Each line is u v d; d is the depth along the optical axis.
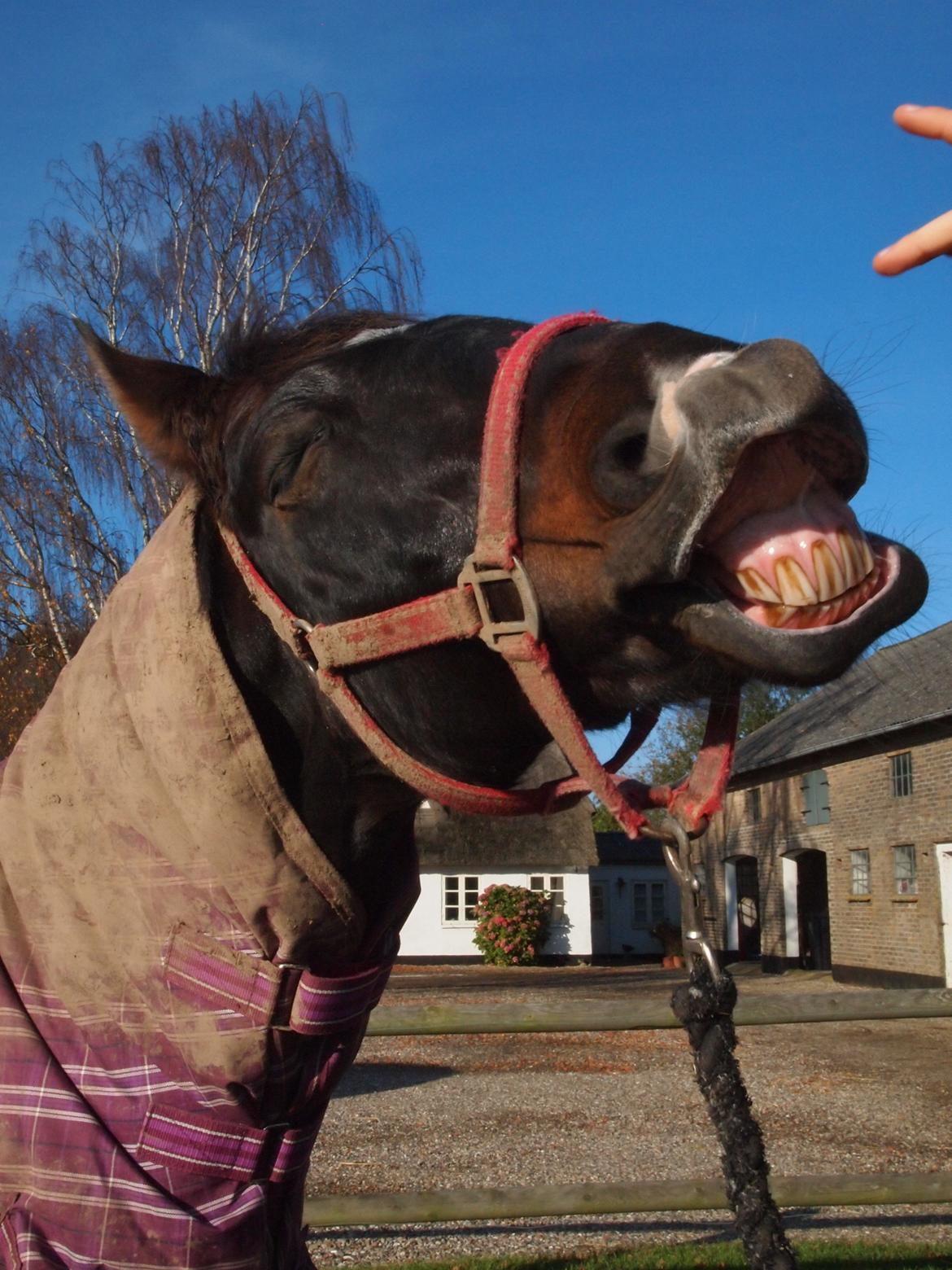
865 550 1.08
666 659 1.18
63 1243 1.32
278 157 16.47
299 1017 1.38
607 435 1.14
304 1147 1.49
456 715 1.33
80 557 17.34
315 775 1.45
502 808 1.40
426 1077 9.88
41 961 1.42
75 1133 1.34
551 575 1.19
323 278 16.28
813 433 1.05
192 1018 1.35
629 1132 7.51
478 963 25.88
